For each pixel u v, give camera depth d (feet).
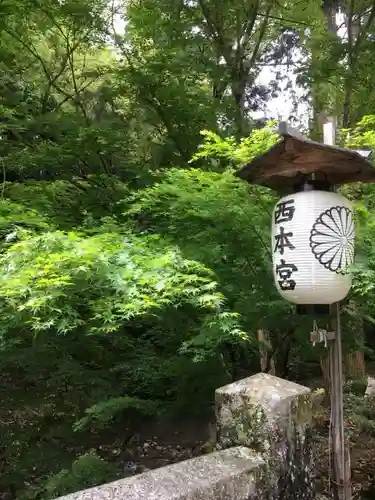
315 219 8.95
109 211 15.88
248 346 13.53
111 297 8.68
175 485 6.26
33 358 12.18
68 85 20.35
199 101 17.43
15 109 17.40
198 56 18.12
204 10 18.47
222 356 13.24
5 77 19.16
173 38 18.25
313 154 8.92
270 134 10.56
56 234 9.19
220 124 17.99
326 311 9.45
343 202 9.25
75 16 17.85
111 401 12.21
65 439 13.96
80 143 16.26
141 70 17.22
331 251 8.91
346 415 14.64
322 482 11.76
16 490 12.40
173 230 12.19
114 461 14.37
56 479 11.23
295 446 7.59
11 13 17.04
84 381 12.98
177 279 8.66
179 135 17.47
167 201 11.96
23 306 7.48
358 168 9.25
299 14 19.70
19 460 12.80
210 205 11.09
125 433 15.70
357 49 18.16
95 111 19.07
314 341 9.68
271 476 7.15
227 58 19.10
